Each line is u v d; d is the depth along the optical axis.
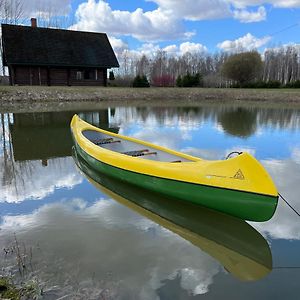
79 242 3.91
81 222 4.47
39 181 6.21
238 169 4.12
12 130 11.99
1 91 21.88
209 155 8.58
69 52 29.73
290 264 3.57
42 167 7.19
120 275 3.26
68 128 12.49
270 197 3.91
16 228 4.27
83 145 7.03
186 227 4.39
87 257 3.57
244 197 4.06
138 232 4.21
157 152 6.71
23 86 25.52
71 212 4.81
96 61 30.22
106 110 19.02
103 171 6.11
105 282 3.13
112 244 3.88
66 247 3.78
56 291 2.95
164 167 4.84
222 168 4.27
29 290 2.93
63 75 29.55
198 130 12.59
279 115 17.55
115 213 4.79
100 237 4.04
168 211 4.91
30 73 28.36
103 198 5.38
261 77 45.91
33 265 3.37
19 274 3.20
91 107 20.23
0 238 3.98
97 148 6.34
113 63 30.92
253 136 11.29
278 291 3.13
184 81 37.78
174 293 3.04
